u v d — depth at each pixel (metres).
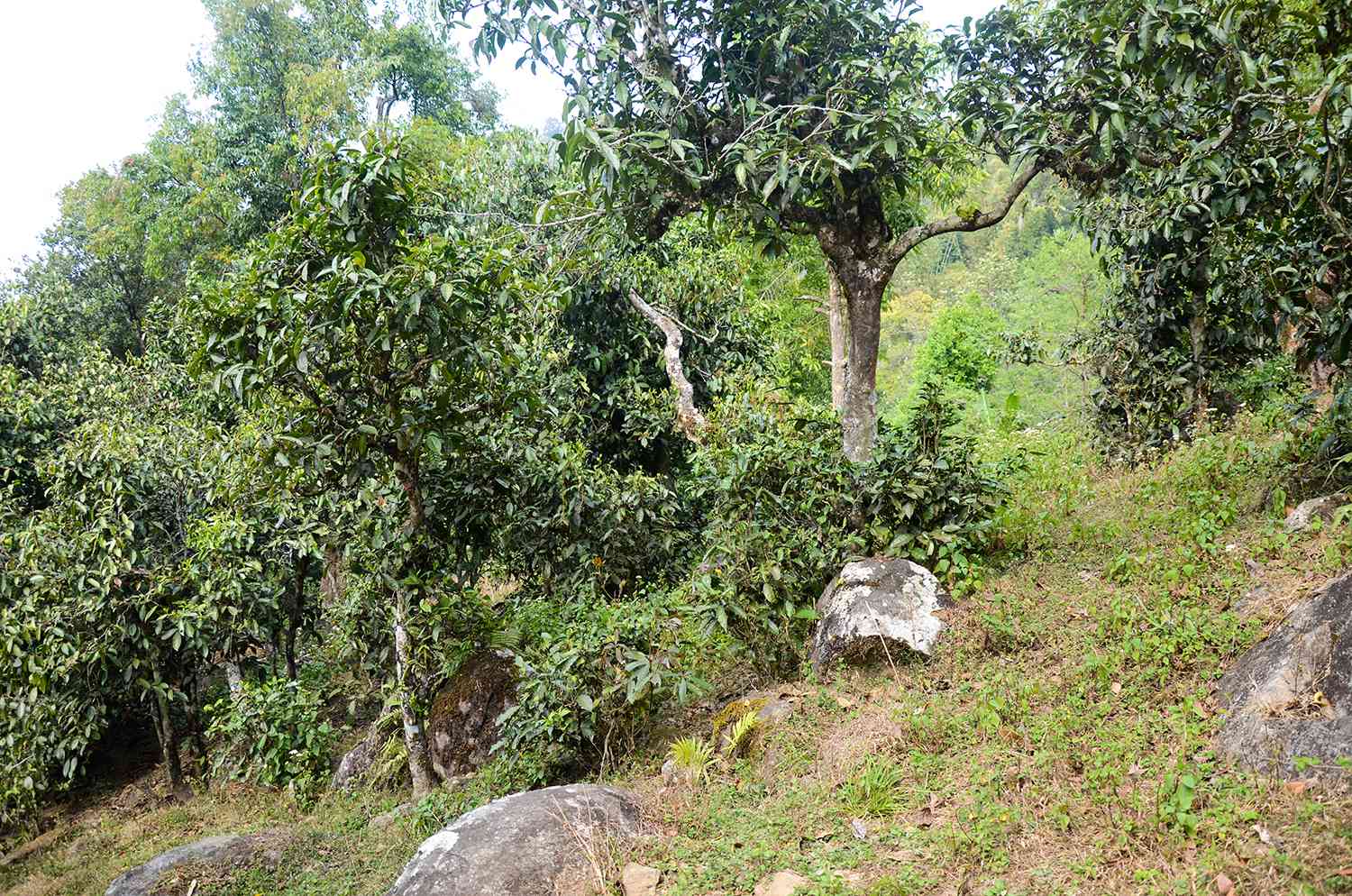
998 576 5.99
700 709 6.14
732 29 6.67
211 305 5.82
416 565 6.91
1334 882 2.78
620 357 10.12
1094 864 3.29
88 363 11.79
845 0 6.56
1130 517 6.48
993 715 4.43
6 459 10.09
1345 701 3.47
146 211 18.88
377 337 5.57
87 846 7.07
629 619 5.98
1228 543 5.39
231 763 7.97
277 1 19.73
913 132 6.36
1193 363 8.76
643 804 4.65
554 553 7.95
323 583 10.12
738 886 3.74
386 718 7.36
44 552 7.85
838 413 8.30
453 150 17.08
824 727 5.13
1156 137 6.32
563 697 5.73
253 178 18.59
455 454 6.80
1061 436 9.98
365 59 20.66
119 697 8.26
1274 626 4.20
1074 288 18.41
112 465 8.22
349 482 6.11
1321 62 5.37
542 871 4.02
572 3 6.39
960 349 20.08
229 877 5.38
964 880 3.41
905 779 4.35
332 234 5.78
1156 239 8.44
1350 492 5.18
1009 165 7.09
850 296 7.07
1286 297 6.12
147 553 8.15
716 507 6.60
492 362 6.14
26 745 7.55
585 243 8.09
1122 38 5.38
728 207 6.98
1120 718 4.18
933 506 6.11
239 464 7.70
